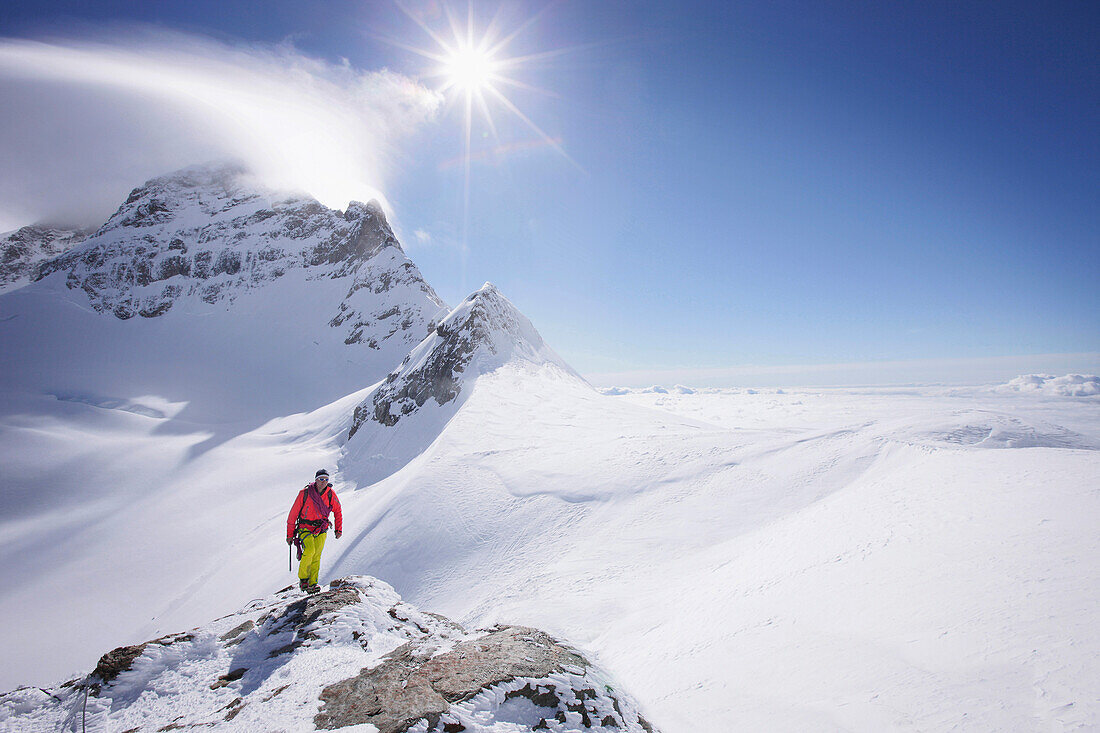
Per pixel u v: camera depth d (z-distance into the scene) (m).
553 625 14.06
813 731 4.71
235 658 5.98
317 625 6.48
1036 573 6.29
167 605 34.56
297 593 8.56
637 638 11.12
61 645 31.55
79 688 5.53
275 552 36.34
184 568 40.66
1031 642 4.81
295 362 133.75
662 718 5.68
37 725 5.00
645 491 26.83
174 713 4.81
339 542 31.33
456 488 31.81
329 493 8.96
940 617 6.14
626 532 23.19
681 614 11.66
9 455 70.69
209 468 70.44
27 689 5.62
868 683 5.31
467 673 4.72
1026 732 3.66
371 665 5.20
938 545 8.70
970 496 11.04
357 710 4.14
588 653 5.98
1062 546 6.85
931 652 5.46
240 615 7.72
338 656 5.59
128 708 5.06
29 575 42.12
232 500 56.12
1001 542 7.82
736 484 25.36
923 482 13.70
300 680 5.04
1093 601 5.10
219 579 35.59
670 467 28.98
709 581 14.07
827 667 6.03
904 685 5.00
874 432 28.75
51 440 78.94
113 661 5.79
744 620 8.92
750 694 5.94
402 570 25.55
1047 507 8.74
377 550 27.47
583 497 27.67
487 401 51.84
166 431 94.62
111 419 96.88
